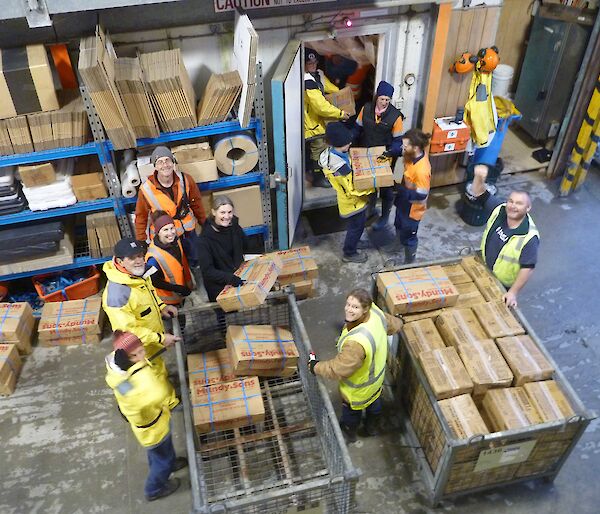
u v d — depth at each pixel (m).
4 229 5.39
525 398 4.04
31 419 4.97
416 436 4.52
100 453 4.71
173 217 5.17
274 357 4.54
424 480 4.41
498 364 4.22
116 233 5.63
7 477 4.55
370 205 6.32
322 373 3.89
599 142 7.78
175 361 5.46
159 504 4.35
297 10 5.58
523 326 4.58
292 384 4.79
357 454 4.62
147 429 3.72
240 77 5.21
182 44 5.49
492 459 3.92
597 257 6.47
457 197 7.39
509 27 8.40
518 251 4.57
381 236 6.80
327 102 6.34
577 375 5.23
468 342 4.39
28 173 5.03
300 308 5.92
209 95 5.12
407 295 4.67
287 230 6.23
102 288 6.03
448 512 4.25
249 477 4.39
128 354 3.46
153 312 4.36
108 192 5.45
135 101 4.86
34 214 5.28
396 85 6.45
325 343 5.56
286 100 5.34
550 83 7.64
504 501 4.32
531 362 4.22
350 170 5.56
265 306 4.90
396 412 4.90
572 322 5.72
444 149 6.75
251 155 5.61
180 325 4.77
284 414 4.75
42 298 5.76
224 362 4.73
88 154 5.52
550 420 3.86
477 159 7.23
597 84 6.54
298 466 4.43
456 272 5.07
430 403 4.07
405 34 6.05
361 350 3.73
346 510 3.79
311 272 5.73
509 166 7.89
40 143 4.94
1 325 5.29
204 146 5.41
